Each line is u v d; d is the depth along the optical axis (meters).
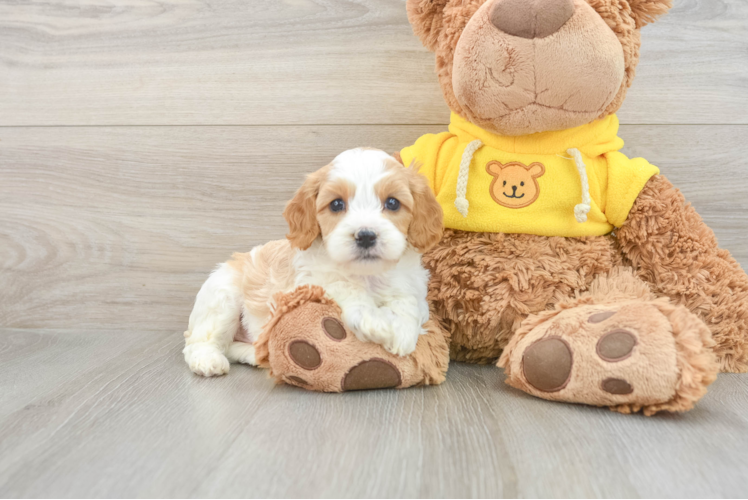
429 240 0.61
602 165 0.65
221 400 0.58
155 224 0.80
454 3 0.63
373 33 0.76
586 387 0.54
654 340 0.52
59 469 0.47
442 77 0.66
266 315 0.65
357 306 0.59
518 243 0.64
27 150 0.80
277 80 0.78
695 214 0.65
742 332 0.63
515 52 0.58
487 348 0.66
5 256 0.82
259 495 0.44
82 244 0.81
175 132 0.79
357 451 0.48
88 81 0.79
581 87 0.59
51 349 0.73
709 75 0.74
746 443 0.49
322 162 0.78
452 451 0.48
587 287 0.63
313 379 0.58
